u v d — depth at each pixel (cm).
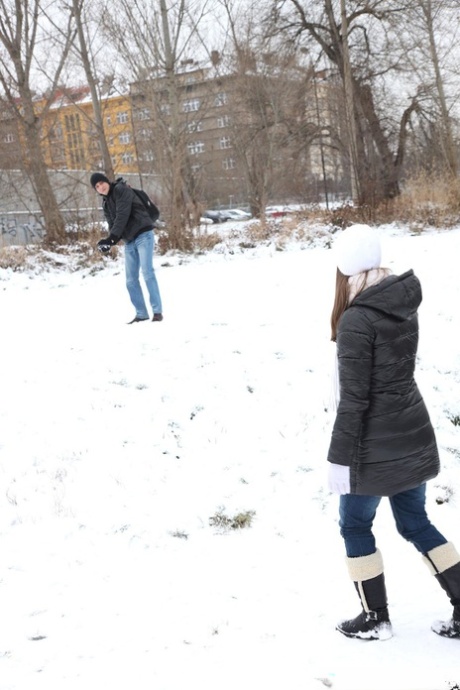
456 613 290
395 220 1875
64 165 2744
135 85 2438
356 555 291
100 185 763
